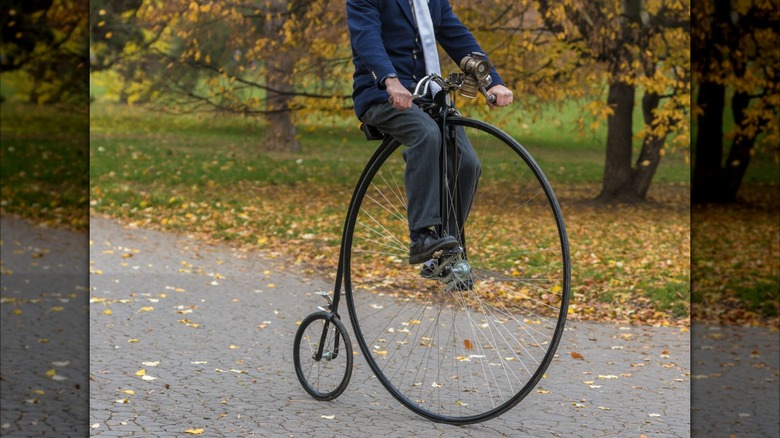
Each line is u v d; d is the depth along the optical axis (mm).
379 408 6332
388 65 5465
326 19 14602
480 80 5648
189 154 14938
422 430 5816
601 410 6352
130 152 15094
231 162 14781
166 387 6777
